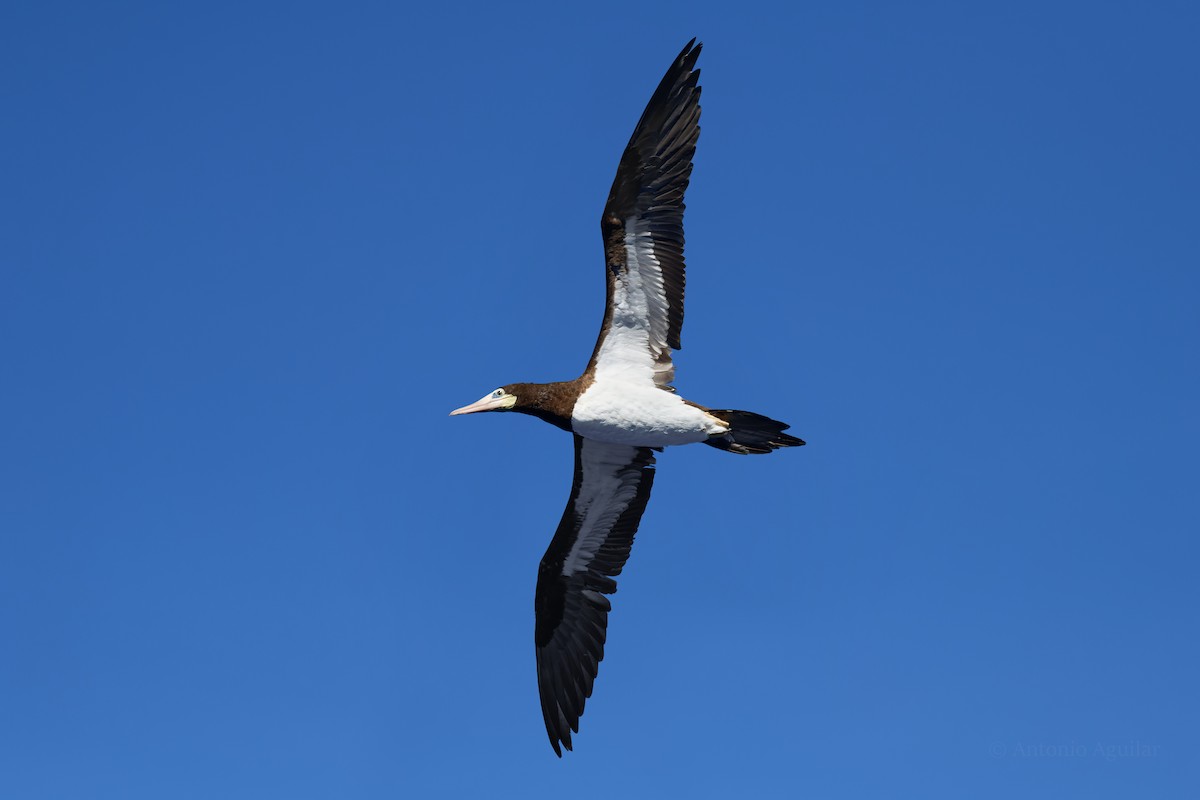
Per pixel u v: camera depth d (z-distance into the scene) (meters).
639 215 18.38
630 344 18.97
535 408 19.14
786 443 19.09
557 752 20.50
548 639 21.14
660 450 20.41
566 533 21.05
